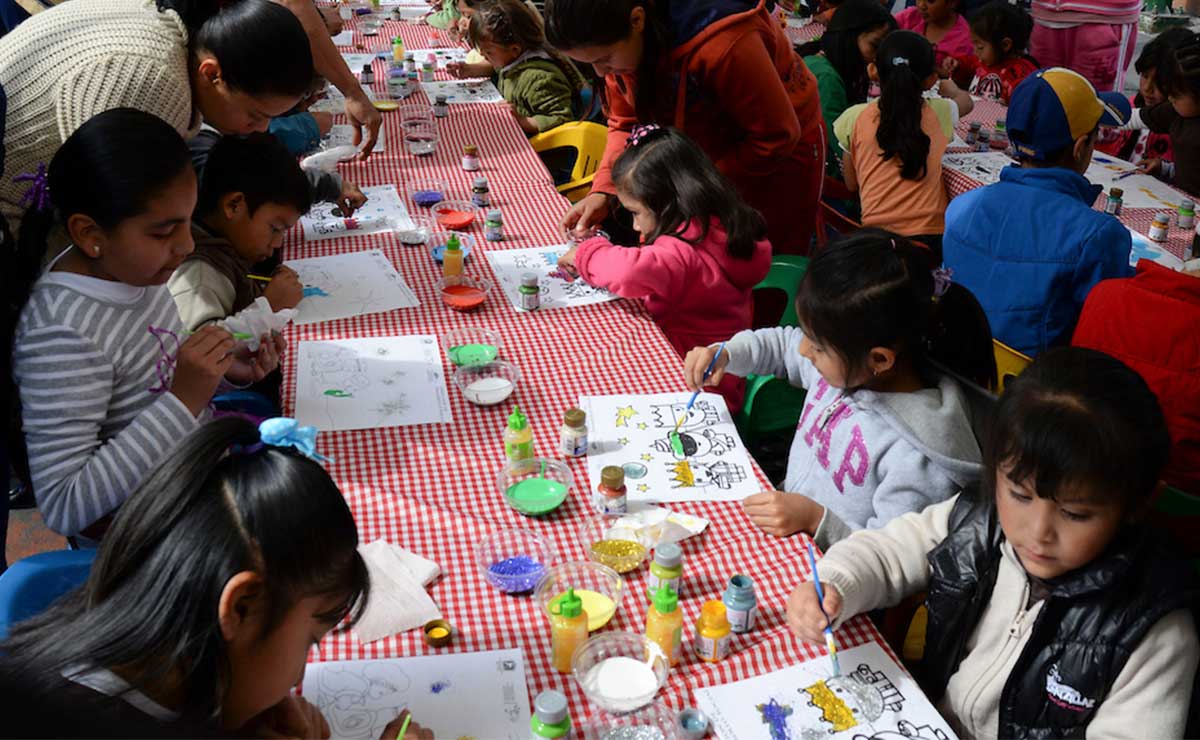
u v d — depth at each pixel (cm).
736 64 316
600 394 232
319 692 148
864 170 446
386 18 637
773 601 170
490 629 162
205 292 235
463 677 152
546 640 160
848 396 207
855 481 205
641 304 277
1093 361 142
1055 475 136
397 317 265
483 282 286
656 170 277
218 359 200
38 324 185
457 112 451
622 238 349
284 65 228
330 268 291
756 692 151
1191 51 427
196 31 228
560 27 296
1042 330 321
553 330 262
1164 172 452
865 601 166
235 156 238
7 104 214
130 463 186
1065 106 326
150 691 113
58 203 181
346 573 123
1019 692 153
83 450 187
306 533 116
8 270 189
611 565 174
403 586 167
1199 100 429
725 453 211
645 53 318
